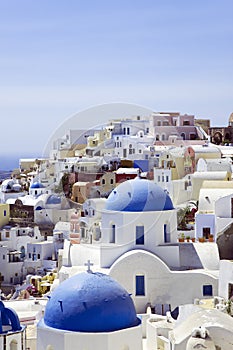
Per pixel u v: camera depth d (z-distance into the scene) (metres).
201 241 50.75
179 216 62.78
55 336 33.03
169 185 61.72
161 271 45.59
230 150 92.25
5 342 34.44
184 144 84.56
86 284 33.91
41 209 88.62
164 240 47.84
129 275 45.25
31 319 44.19
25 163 130.75
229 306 39.00
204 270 46.66
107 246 46.94
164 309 45.31
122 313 33.56
